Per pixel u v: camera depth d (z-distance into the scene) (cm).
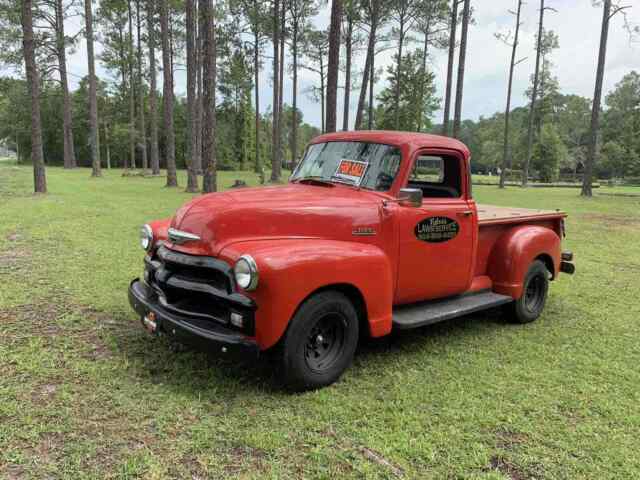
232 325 331
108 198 1585
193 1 1992
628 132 6788
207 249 343
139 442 284
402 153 425
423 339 489
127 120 5353
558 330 532
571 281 750
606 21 2311
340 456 281
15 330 446
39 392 335
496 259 527
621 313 598
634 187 4681
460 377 399
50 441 280
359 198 405
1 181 2342
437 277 451
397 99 3550
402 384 380
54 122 5853
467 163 473
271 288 317
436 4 2755
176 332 342
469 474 273
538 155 5788
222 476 259
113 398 331
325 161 465
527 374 410
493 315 586
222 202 365
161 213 1227
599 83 2406
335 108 1230
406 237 416
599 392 382
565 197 2480
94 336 440
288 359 338
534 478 274
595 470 283
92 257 732
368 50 2633
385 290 385
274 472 264
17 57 2753
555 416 342
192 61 1995
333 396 354
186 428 301
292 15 3269
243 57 3700
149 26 3278
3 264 676
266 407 332
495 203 1970
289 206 368
